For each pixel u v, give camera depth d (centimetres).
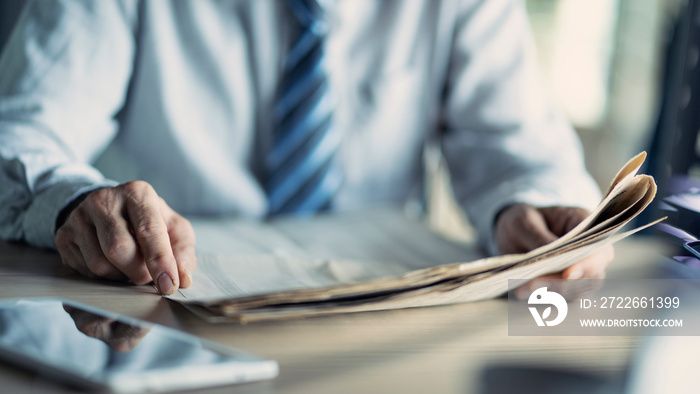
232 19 115
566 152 116
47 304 43
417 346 45
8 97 90
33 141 82
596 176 373
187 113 113
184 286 56
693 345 49
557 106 392
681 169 64
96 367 30
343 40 122
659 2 318
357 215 116
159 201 64
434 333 49
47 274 62
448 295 52
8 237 78
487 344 47
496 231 87
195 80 115
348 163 127
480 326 52
